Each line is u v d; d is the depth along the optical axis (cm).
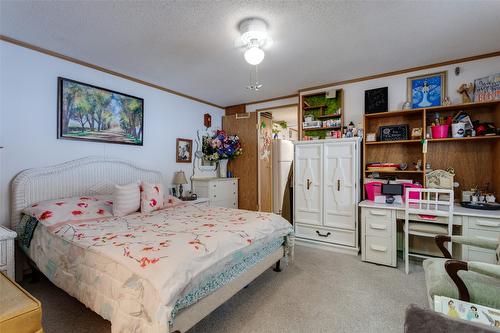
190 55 263
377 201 293
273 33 219
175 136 395
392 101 315
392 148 321
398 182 302
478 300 133
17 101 232
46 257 193
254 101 454
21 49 234
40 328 114
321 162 330
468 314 114
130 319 125
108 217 233
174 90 388
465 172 280
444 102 279
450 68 283
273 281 236
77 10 186
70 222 207
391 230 268
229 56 266
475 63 270
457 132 267
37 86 245
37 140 245
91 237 172
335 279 240
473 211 236
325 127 357
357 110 340
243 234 191
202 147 447
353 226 309
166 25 206
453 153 286
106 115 299
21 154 235
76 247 168
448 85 284
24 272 238
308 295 211
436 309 119
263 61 279
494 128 254
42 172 242
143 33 219
